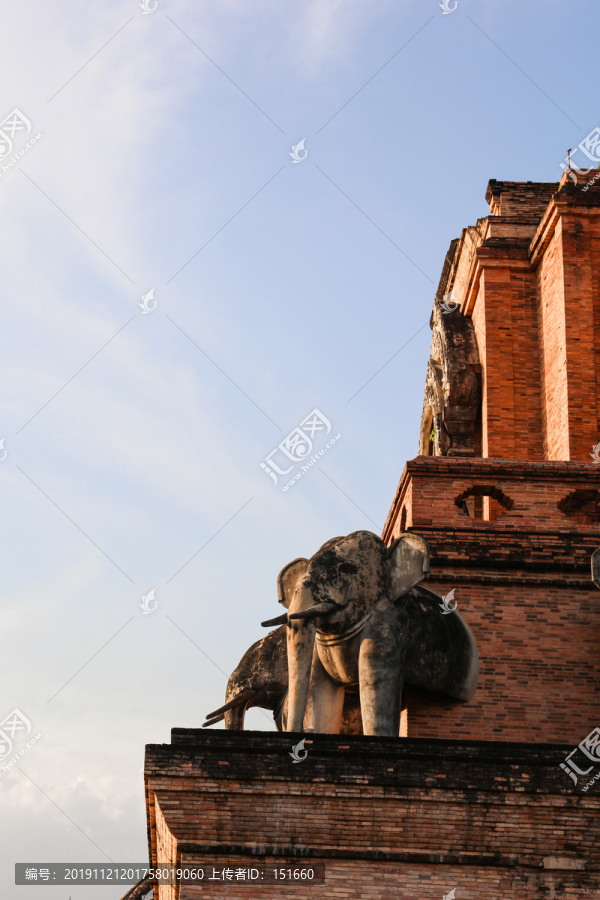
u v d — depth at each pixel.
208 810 18.14
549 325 29.50
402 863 18.14
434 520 24.25
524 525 24.31
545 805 18.23
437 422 31.23
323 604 20.91
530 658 23.34
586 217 29.14
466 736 22.72
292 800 18.19
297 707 20.34
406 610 21.72
